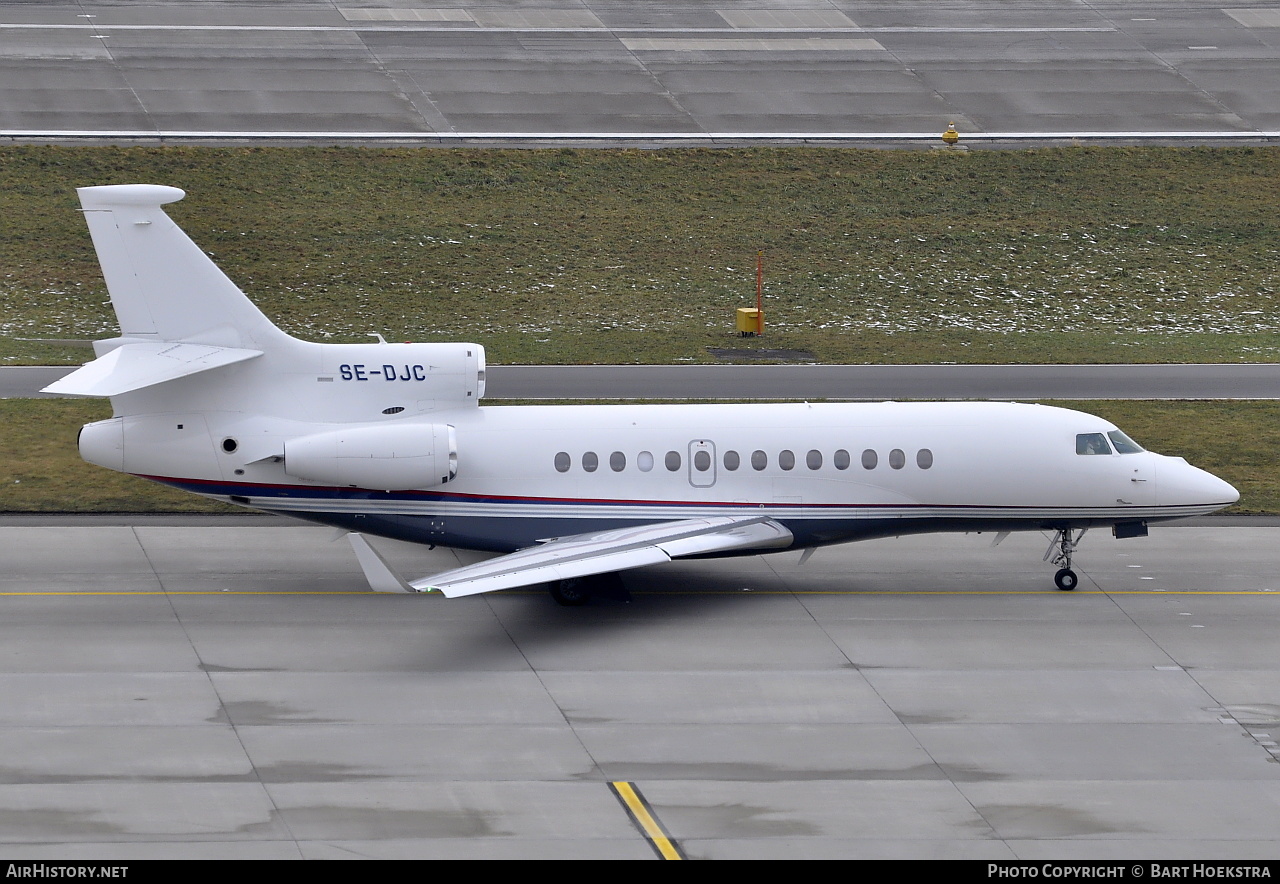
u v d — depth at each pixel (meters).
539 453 118.38
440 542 119.81
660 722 94.69
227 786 84.94
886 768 88.31
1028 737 92.88
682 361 199.62
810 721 95.00
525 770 87.56
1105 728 94.38
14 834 78.94
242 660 104.50
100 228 113.00
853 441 119.94
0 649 105.62
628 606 117.00
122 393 105.62
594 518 118.88
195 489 116.94
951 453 119.88
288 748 90.12
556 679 101.69
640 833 80.00
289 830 79.88
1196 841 79.81
